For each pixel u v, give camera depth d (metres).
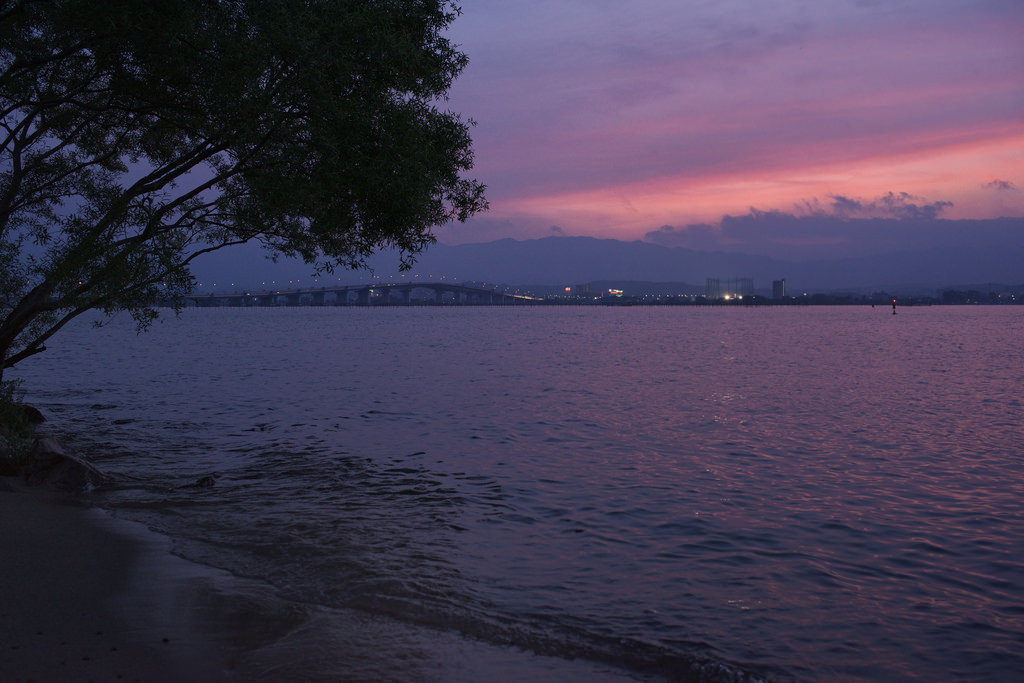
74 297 17.12
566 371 51.97
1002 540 12.59
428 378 45.69
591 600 9.55
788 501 15.38
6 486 14.53
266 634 7.97
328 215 18.17
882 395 37.28
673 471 18.53
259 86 16.62
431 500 15.12
